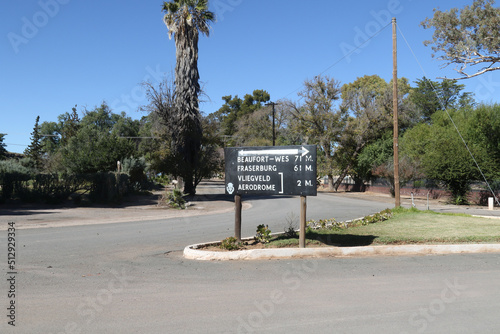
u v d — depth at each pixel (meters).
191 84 36.25
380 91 63.91
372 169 45.91
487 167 31.73
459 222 15.32
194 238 12.70
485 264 8.73
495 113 34.06
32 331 4.78
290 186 10.05
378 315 5.43
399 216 17.47
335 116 51.53
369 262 8.96
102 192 26.94
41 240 12.08
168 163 35.66
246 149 10.38
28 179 25.23
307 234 11.59
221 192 46.19
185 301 6.06
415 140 43.62
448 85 64.31
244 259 9.28
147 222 18.12
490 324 5.09
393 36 20.88
